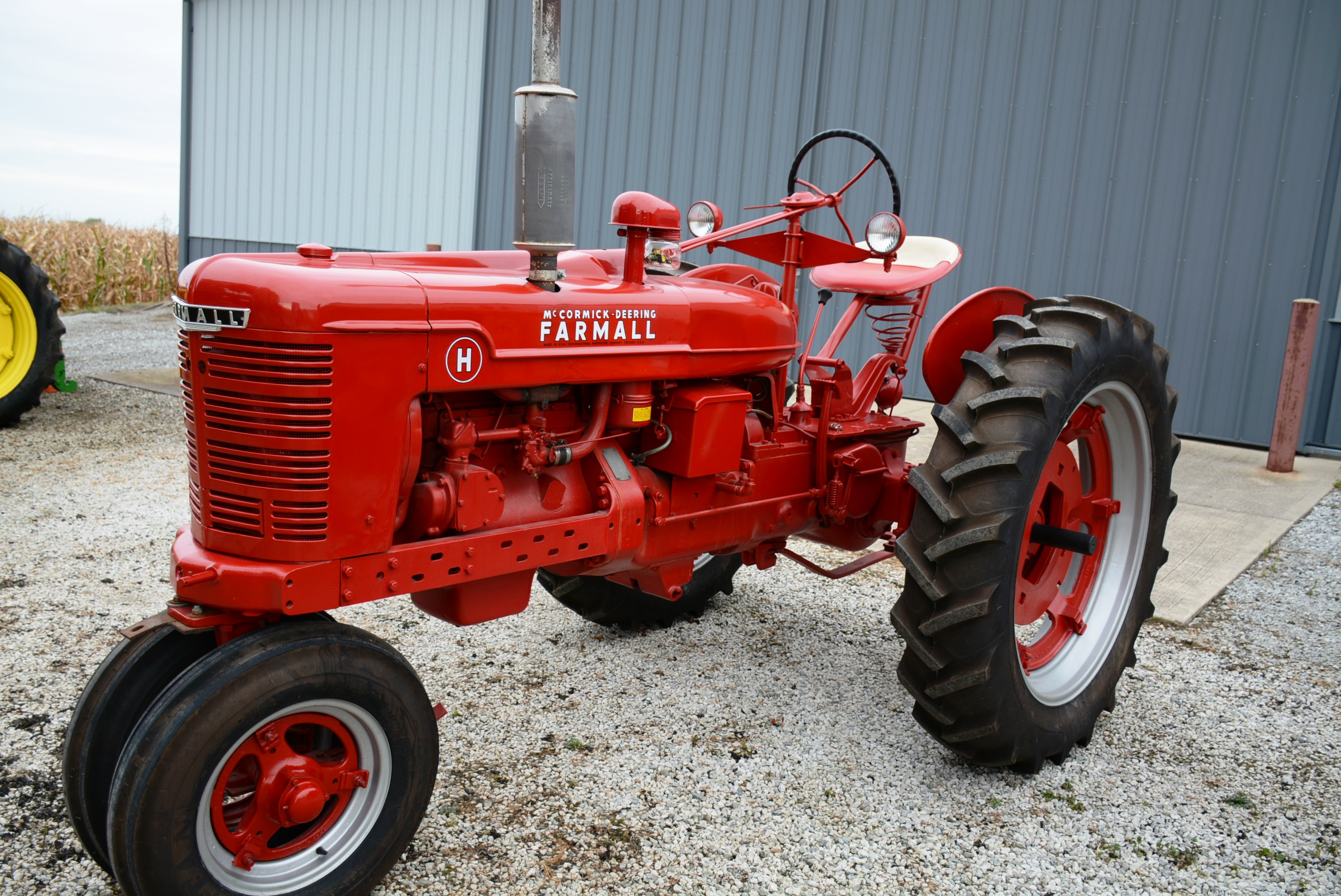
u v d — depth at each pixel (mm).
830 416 2719
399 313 1733
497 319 1870
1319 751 2654
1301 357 5637
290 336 1639
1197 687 3029
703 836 2168
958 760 2551
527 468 2023
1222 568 4074
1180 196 6473
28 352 5855
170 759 1557
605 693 2852
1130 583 2830
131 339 10422
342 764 1804
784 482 2654
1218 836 2248
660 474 2359
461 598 2074
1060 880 2068
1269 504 5090
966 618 2174
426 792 1901
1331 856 2180
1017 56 6914
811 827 2221
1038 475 2281
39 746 2408
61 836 2078
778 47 7918
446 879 1984
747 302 2422
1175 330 6625
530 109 1866
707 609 3586
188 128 12992
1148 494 2828
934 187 7375
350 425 1708
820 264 2693
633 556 2289
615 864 2055
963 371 2879
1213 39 6219
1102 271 6820
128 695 1861
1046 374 2314
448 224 10602
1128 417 2717
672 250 2236
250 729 1628
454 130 10359
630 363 2111
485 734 2576
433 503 1877
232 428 1725
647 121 8672
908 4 7289
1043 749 2428
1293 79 6004
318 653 1689
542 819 2201
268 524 1708
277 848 1751
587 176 9094
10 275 5672
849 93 7652
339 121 11297
